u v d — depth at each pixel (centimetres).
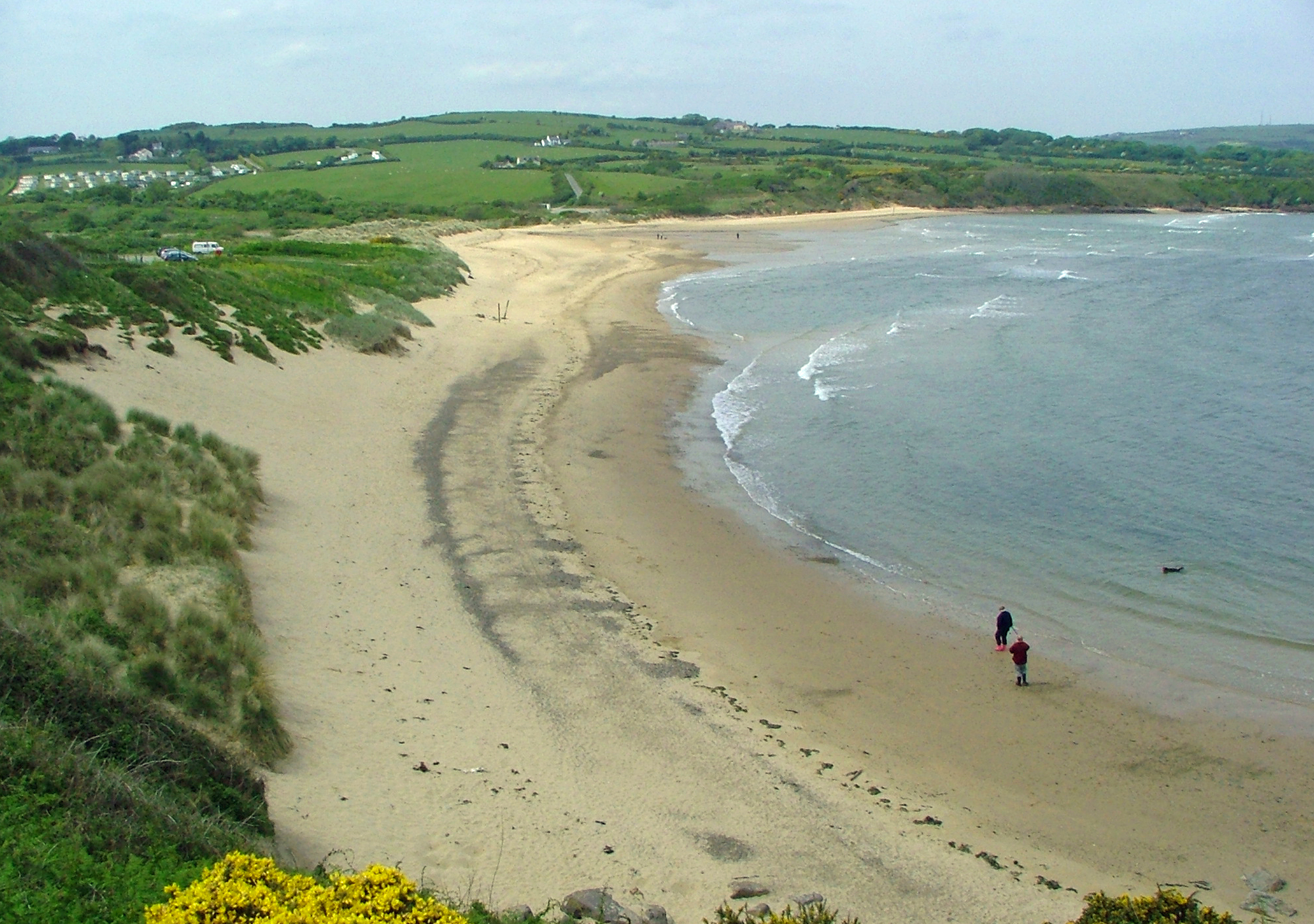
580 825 1215
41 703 1027
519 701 1537
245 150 19200
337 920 762
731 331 4997
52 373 2483
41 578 1413
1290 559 2256
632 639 1819
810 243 9588
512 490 2573
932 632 1945
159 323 3138
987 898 1152
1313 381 3859
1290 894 1220
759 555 2306
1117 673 1789
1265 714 1650
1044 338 4753
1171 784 1464
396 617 1766
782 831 1259
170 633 1395
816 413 3494
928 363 4262
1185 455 3002
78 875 804
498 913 973
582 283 6575
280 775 1216
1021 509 2595
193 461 2105
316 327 3884
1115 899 1061
